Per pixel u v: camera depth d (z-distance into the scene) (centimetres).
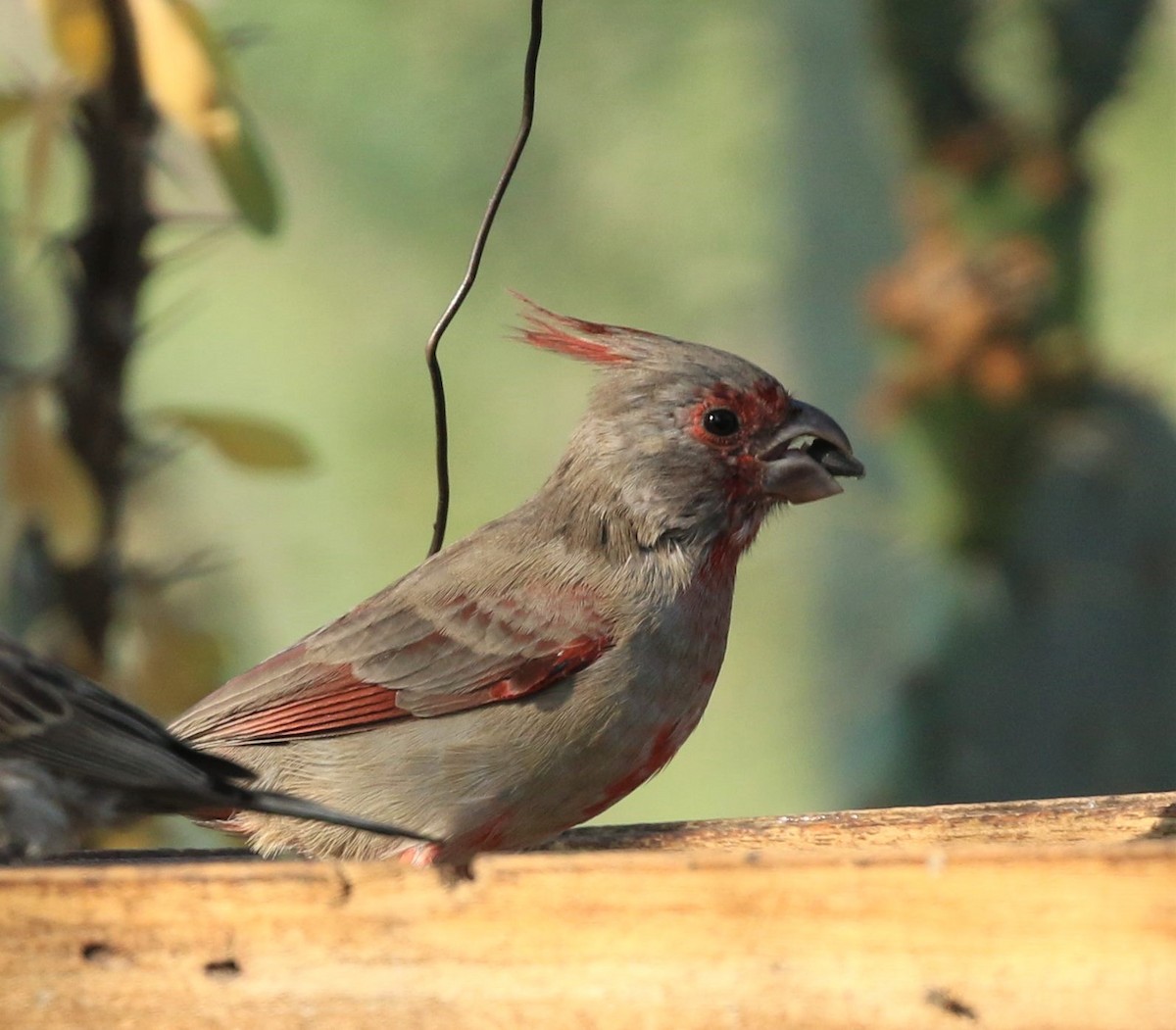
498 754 998
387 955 706
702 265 1611
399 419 1783
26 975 709
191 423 1062
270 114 1636
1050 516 1255
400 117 1627
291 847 1017
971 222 1277
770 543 1686
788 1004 691
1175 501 1257
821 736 1662
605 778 1015
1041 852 683
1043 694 1246
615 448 1055
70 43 972
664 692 1022
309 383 1777
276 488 1731
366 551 1750
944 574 1266
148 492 1454
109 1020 708
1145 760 1238
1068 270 1275
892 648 1403
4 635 816
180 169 1141
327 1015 705
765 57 1563
